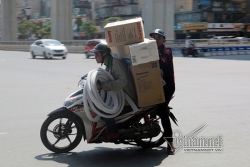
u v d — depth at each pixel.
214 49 33.66
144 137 5.08
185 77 15.23
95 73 4.75
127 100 4.88
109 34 4.74
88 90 4.67
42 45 30.64
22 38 85.94
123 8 73.94
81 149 5.55
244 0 61.16
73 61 26.84
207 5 57.94
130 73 4.91
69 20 54.34
